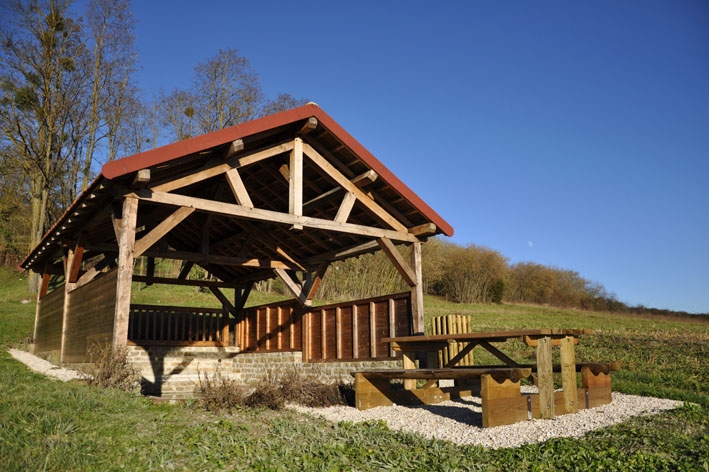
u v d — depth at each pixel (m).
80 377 7.47
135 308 13.11
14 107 23.55
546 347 6.22
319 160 9.25
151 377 12.87
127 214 7.24
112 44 25.44
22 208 29.09
